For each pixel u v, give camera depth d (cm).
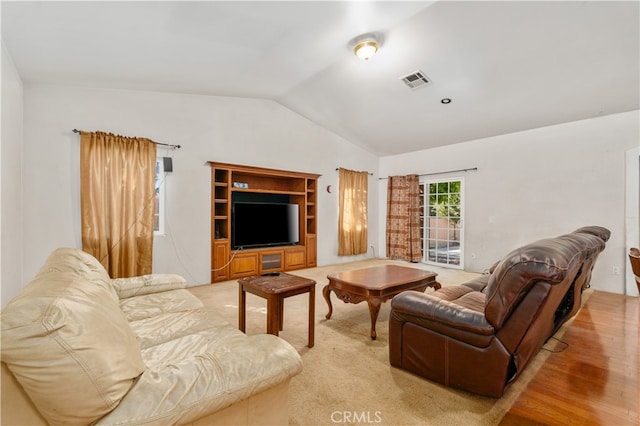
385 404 171
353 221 632
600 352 232
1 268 244
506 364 165
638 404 170
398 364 208
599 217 411
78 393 81
